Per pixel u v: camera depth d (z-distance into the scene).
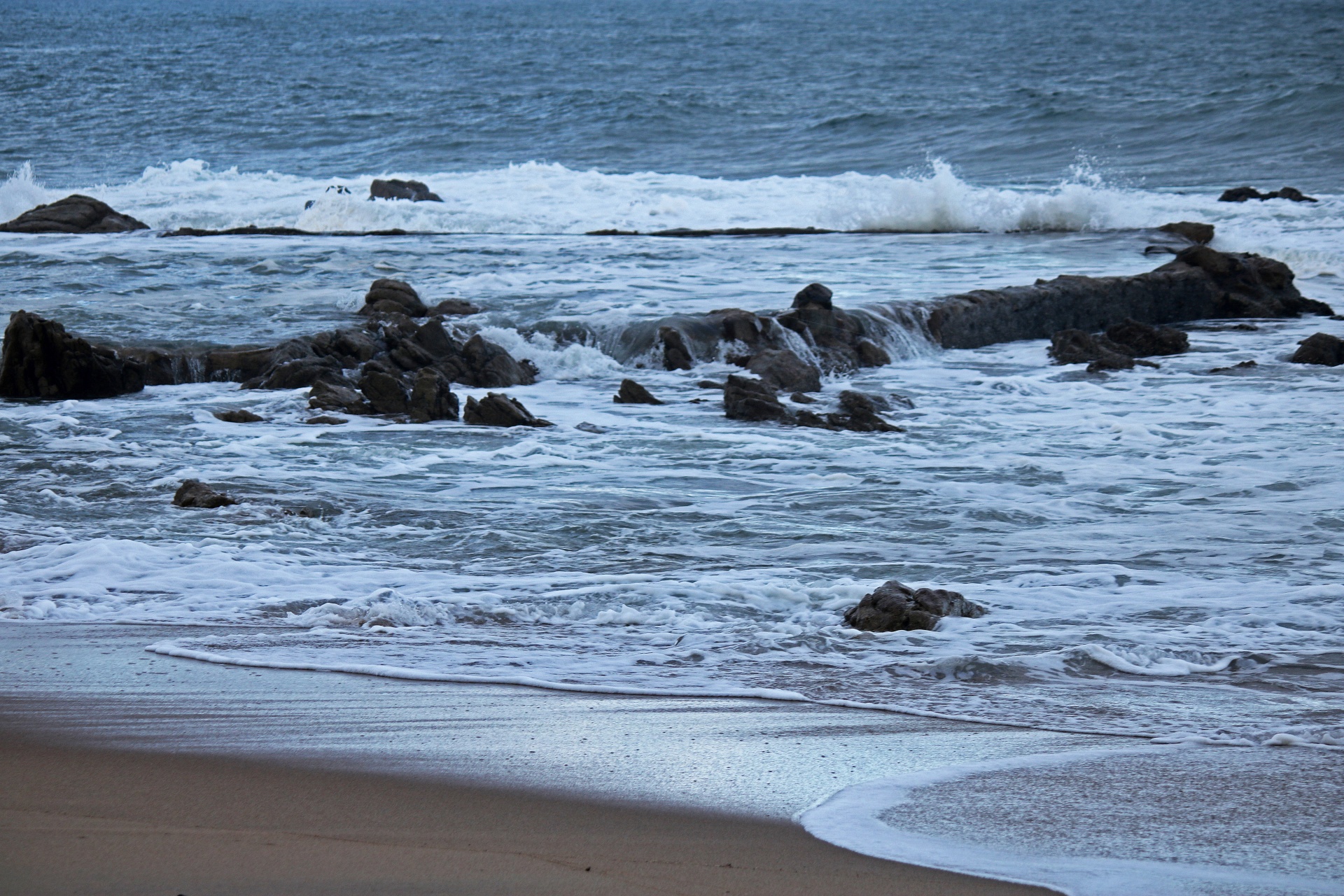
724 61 115.94
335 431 18.92
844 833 5.35
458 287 30.17
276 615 10.12
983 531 13.65
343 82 101.75
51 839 5.05
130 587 11.00
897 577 11.72
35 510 14.21
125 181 59.84
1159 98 69.12
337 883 4.64
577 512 14.39
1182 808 5.76
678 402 21.48
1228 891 4.76
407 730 6.89
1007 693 8.02
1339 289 32.16
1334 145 54.97
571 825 5.40
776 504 14.88
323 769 6.14
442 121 76.94
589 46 141.38
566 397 22.08
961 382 23.28
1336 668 8.71
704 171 60.06
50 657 8.57
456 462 17.08
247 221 46.06
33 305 27.64
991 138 63.09
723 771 6.24
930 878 4.85
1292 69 82.25
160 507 14.37
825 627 9.95
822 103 78.44
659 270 32.97
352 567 11.89
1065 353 25.12
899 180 43.41
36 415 19.73
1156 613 10.42
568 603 10.61
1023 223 41.59
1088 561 12.29
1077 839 5.33
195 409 20.36
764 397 20.31
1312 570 11.87
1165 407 20.86
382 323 25.08
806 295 25.34
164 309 27.34
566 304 27.75
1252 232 37.66
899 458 17.42
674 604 10.66
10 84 103.81
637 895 4.61
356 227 44.41
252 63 123.94
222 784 5.88
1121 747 6.80
